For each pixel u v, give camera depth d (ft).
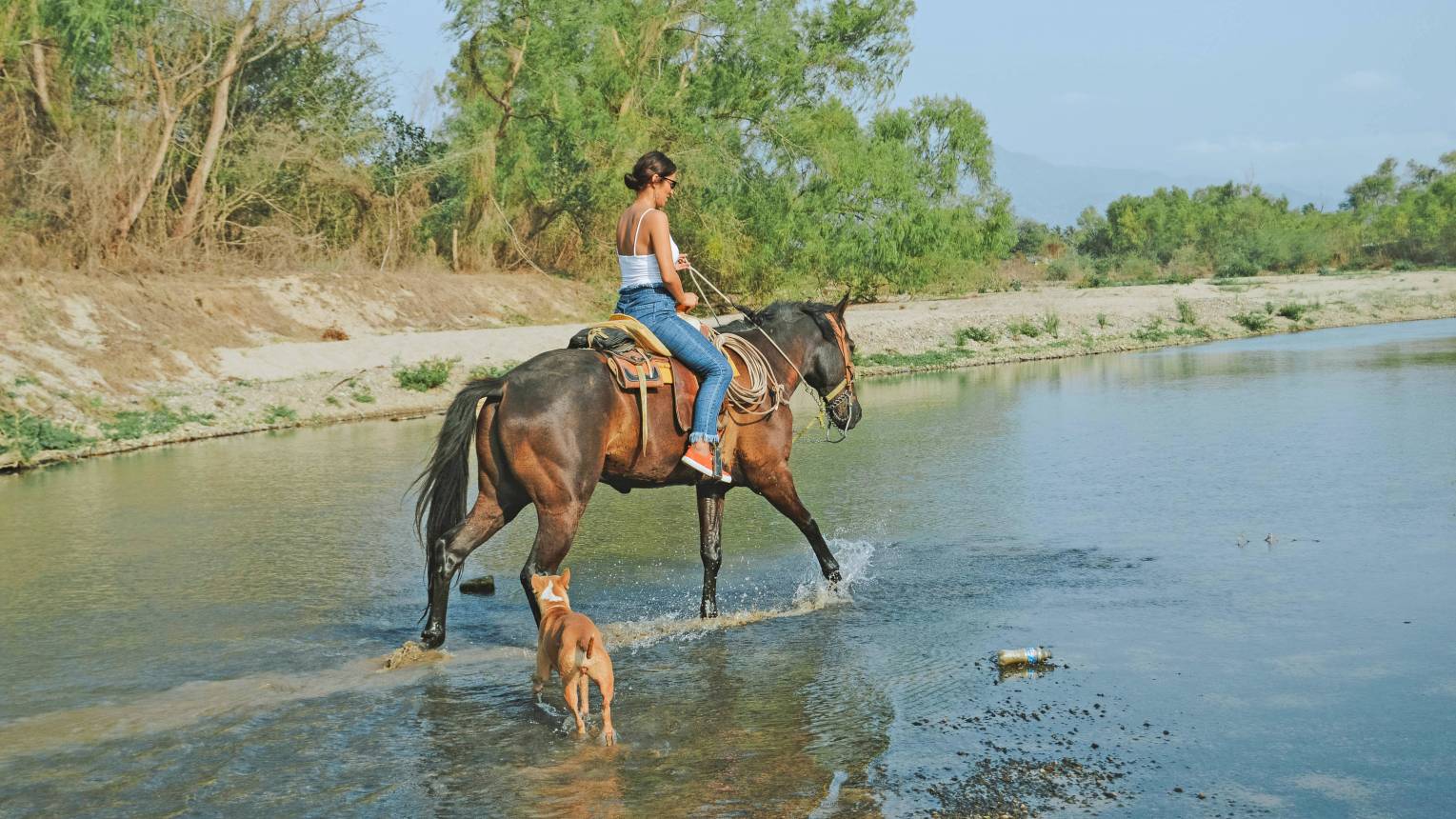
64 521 36.81
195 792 16.35
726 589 27.14
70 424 55.16
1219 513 33.04
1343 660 20.43
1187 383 69.31
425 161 114.93
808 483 40.91
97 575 29.45
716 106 125.80
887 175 127.34
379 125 110.52
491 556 31.55
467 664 22.07
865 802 15.47
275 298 87.04
